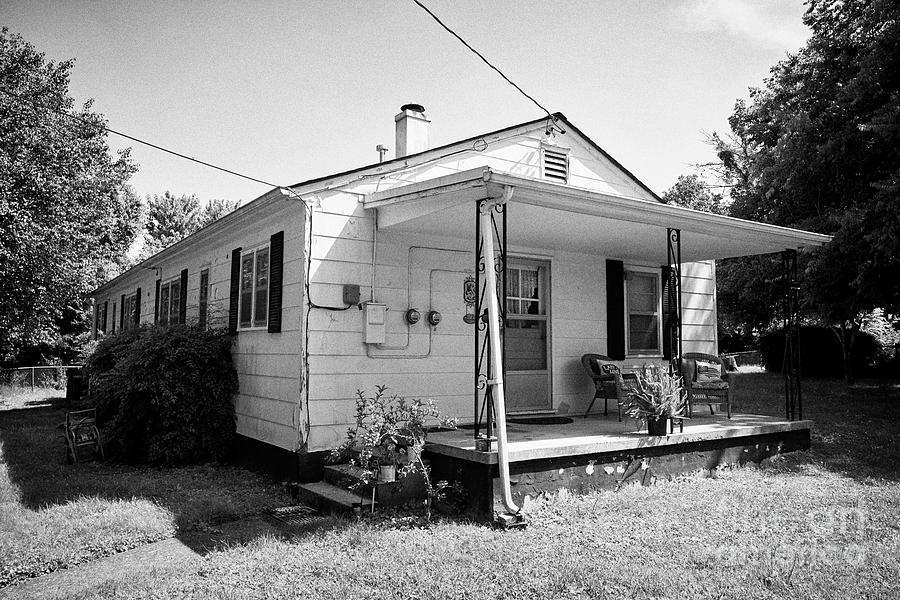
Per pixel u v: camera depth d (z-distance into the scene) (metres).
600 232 7.76
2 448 9.90
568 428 7.51
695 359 9.51
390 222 7.29
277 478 7.34
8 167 16.86
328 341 7.08
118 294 18.36
